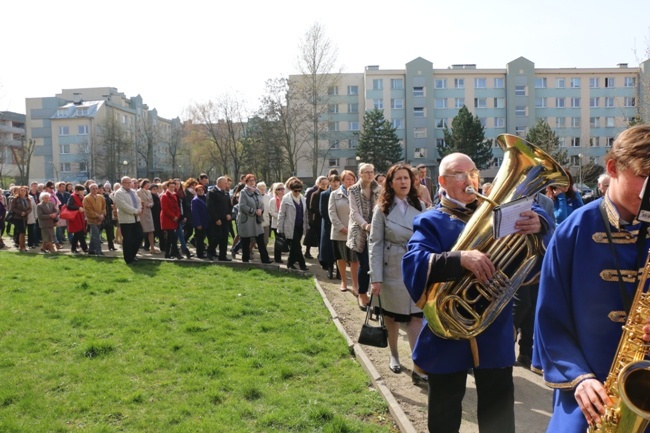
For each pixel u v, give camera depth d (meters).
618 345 2.07
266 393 4.91
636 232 2.11
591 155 58.62
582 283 2.17
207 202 12.13
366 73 61.22
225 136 60.47
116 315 7.50
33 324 7.08
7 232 19.75
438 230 3.16
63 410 4.55
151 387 5.07
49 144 73.12
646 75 23.86
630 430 1.82
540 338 2.29
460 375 3.15
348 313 7.74
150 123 71.31
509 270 2.97
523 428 4.26
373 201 7.34
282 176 55.84
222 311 7.69
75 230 13.75
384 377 5.29
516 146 2.90
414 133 60.97
